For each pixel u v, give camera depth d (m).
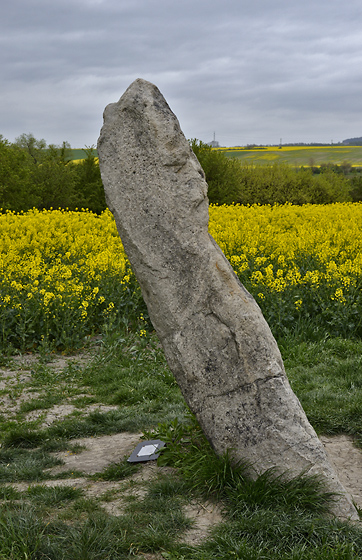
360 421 5.54
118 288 10.45
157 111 4.27
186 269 4.23
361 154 109.81
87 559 3.19
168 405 6.43
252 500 3.79
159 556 3.31
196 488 4.15
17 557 3.13
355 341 8.73
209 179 40.91
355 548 3.28
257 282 10.32
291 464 3.92
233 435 4.09
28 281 11.18
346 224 18.84
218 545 3.30
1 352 8.87
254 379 4.04
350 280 10.00
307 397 6.25
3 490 4.20
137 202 4.30
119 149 4.34
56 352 9.17
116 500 4.10
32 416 6.39
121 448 5.34
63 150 44.44
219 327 4.14
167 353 4.34
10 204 34.25
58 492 4.16
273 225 20.06
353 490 4.33
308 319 9.49
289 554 3.20
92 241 15.45
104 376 7.66
